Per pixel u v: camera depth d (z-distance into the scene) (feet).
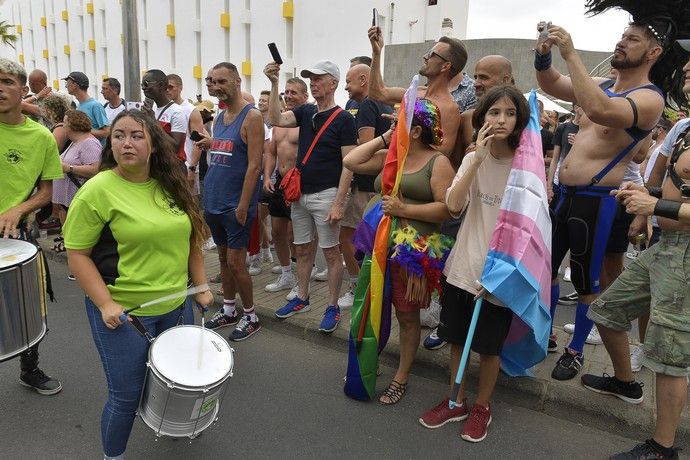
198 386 6.48
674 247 7.77
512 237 8.36
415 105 9.41
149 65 64.59
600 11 10.38
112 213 6.87
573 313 15.79
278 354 12.69
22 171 9.70
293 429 9.52
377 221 10.18
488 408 9.60
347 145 12.87
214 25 56.03
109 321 6.73
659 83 10.40
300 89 15.21
